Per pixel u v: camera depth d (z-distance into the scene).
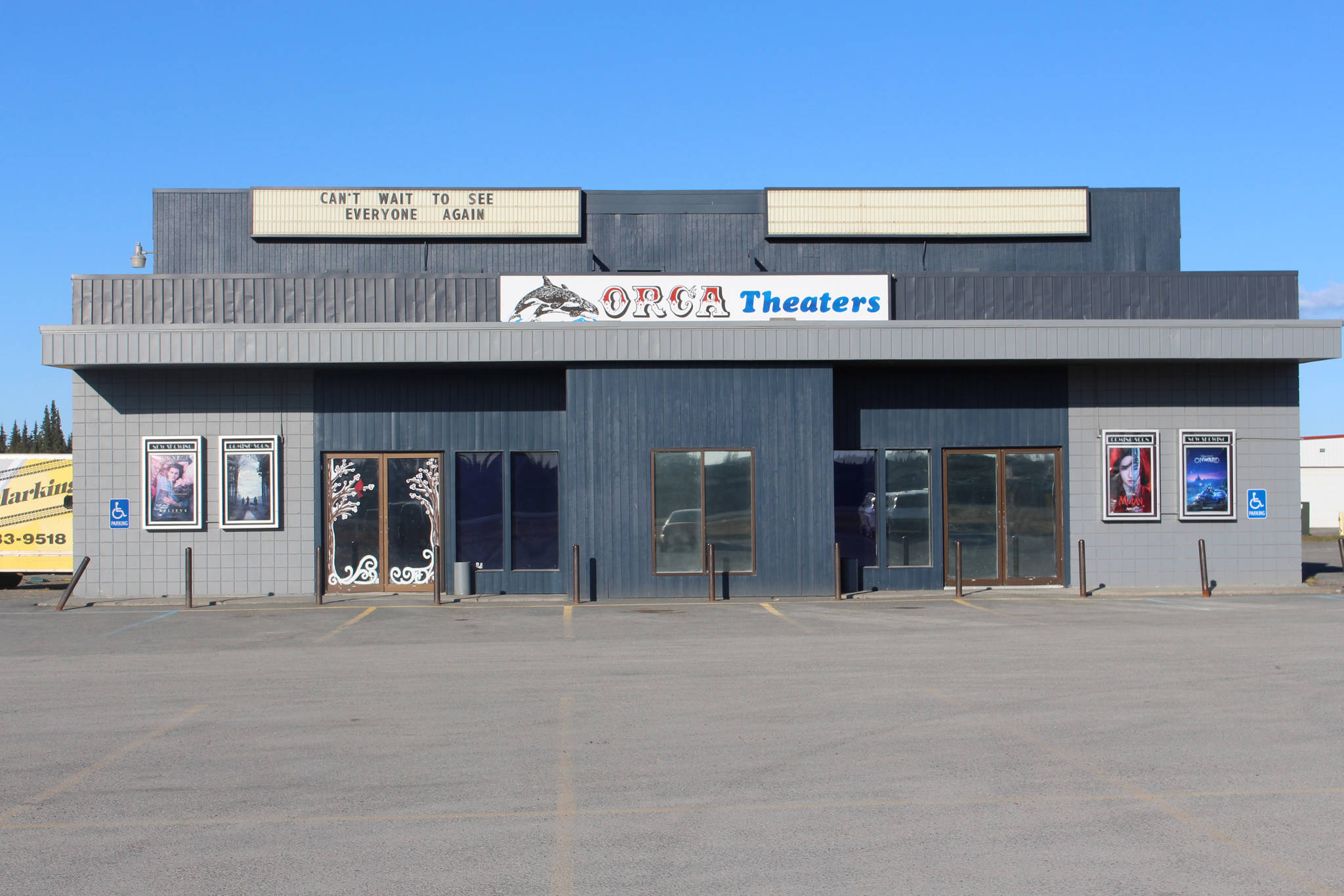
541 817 7.01
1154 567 21.94
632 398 20.69
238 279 22.09
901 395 21.95
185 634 15.99
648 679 11.84
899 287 22.73
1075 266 25.58
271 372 21.58
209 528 21.48
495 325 20.30
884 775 7.91
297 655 13.80
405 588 21.55
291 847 6.50
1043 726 9.40
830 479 20.73
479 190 25.17
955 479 22.02
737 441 20.72
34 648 14.59
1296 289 23.17
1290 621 16.59
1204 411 22.11
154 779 8.00
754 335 20.44
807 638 14.98
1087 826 6.76
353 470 21.59
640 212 25.27
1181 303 23.06
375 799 7.44
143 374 21.45
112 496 21.39
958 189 25.48
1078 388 22.03
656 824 6.86
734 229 25.31
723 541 20.69
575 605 19.59
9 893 5.82
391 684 11.65
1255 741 8.84
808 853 6.29
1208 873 5.95
